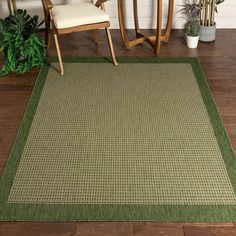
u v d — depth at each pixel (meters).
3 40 2.94
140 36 3.57
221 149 2.22
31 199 1.92
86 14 2.88
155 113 2.53
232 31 3.74
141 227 1.78
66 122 2.46
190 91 2.76
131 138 2.31
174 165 2.12
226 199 1.91
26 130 2.39
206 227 1.77
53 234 1.75
